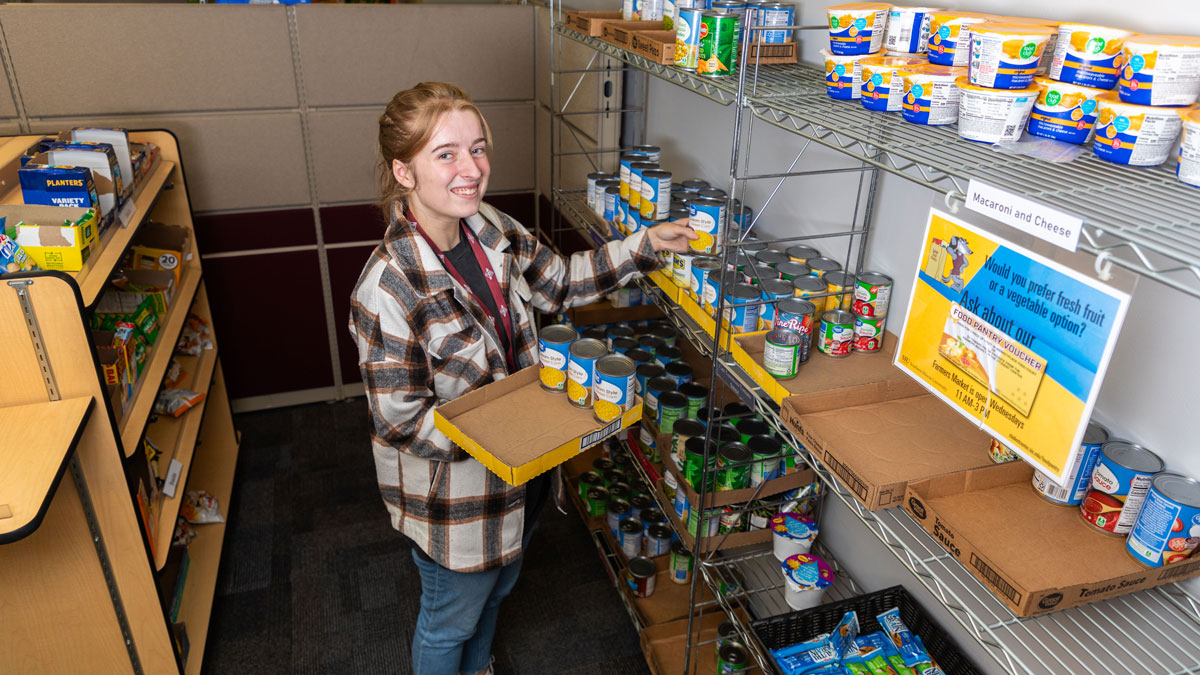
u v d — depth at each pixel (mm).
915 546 1248
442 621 1806
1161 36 962
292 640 2252
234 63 2902
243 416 3396
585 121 2785
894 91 1181
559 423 1539
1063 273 913
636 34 1762
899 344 1239
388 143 1545
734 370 1541
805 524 1820
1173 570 1027
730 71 1546
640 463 2209
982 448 1268
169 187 2639
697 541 1753
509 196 3496
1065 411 929
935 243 1133
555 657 2213
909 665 1573
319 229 3236
